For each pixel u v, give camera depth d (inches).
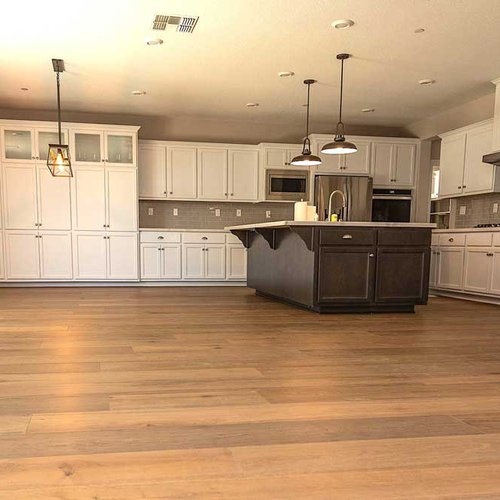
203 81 204.5
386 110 253.1
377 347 115.5
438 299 215.2
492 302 198.8
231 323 145.0
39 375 88.7
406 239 166.6
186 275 259.6
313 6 135.3
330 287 161.3
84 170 243.0
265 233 194.7
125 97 229.6
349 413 71.5
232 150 270.5
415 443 61.2
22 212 238.4
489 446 60.7
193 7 135.4
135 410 71.4
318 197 263.0
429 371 95.3
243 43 162.4
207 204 282.2
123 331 130.6
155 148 261.0
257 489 49.3
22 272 240.4
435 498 48.3
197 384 84.4
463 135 227.0
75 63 181.6
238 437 62.1
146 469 53.1
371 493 49.0
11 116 252.5
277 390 81.8
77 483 49.9
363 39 158.9
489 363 102.0
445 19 143.7
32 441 60.0
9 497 47.0
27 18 141.7
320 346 115.5
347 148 172.4
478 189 217.5
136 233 251.0
